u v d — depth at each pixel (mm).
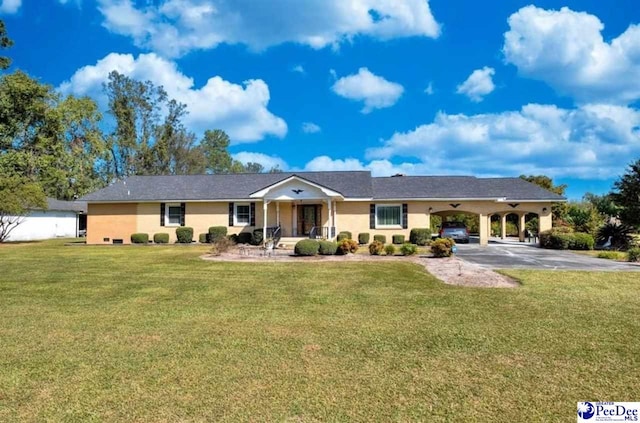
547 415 4074
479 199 25516
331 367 5328
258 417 4027
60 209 39000
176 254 18938
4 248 23609
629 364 5438
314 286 10969
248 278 12195
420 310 8375
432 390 4645
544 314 8016
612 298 9438
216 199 26281
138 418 4016
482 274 12641
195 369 5262
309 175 29172
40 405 4297
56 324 7383
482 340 6422
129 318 7801
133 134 47719
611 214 27406
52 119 38812
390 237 25891
